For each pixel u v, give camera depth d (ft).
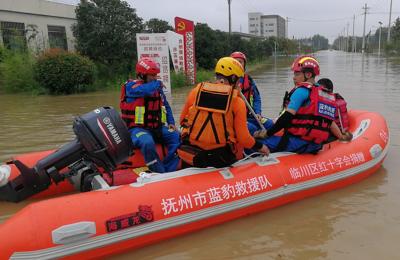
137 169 14.44
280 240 11.50
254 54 136.67
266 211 13.26
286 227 12.22
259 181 12.95
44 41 69.56
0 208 13.55
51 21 76.64
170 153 15.55
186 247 11.22
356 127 18.13
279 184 13.28
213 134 12.35
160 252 10.99
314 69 13.87
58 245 9.71
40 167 12.22
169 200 11.35
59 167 12.32
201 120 12.42
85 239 10.05
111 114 12.33
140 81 14.90
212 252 10.96
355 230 11.92
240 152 13.96
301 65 13.96
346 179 15.11
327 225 12.28
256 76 74.90
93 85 55.01
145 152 14.23
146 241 11.01
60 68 50.31
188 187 11.84
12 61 54.80
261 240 11.52
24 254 9.39
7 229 9.56
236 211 12.47
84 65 51.75
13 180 13.34
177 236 11.66
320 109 13.92
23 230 9.55
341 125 16.84
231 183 12.48
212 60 86.94
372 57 160.45
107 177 13.46
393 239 11.35
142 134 14.49
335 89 45.65
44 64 50.75
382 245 11.05
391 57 153.99
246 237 11.69
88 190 12.37
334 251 10.83
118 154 12.26
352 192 14.71
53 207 10.11
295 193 13.73
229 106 12.12
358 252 10.74
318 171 14.28
